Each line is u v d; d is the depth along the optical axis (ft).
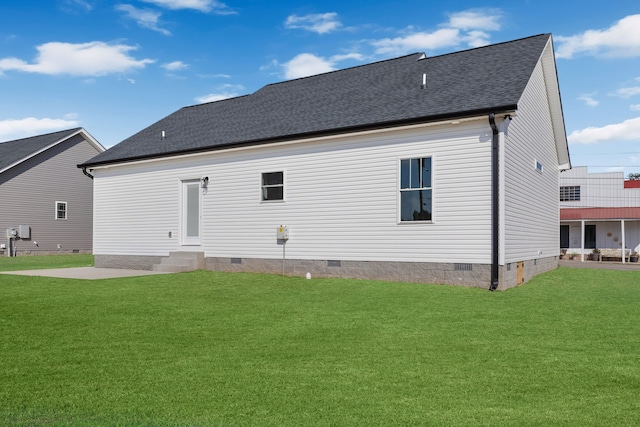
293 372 17.72
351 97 52.11
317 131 45.80
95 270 54.60
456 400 15.01
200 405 14.49
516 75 42.96
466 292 36.96
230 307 30.89
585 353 20.52
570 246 117.70
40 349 20.88
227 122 58.85
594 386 16.39
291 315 28.45
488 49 51.44
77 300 32.86
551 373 17.76
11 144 118.52
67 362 18.98
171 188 56.59
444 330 24.72
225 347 21.29
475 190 39.55
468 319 27.50
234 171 52.16
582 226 108.88
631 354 20.38
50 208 105.91
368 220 44.34
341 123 45.68
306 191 47.65
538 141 52.13
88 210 112.88
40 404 14.58
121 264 60.34
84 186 112.16
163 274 48.62
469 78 45.96
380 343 22.06
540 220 53.47
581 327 25.62
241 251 51.44
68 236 108.88
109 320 26.81
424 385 16.38
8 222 98.89
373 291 37.37
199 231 54.39
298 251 47.83
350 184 45.32
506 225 39.22
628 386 16.40
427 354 20.24
